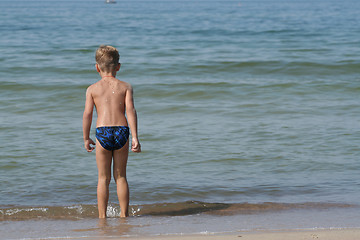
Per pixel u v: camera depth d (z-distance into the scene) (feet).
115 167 19.94
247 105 45.62
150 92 52.24
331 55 84.07
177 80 60.54
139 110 43.62
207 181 25.35
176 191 23.81
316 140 33.06
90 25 184.85
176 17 266.16
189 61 76.95
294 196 23.07
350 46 100.32
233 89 53.83
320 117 40.27
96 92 19.79
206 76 64.90
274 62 74.95
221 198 22.95
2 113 41.75
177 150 30.86
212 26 175.42
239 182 25.23
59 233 16.74
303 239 14.87
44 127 36.68
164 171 26.91
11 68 69.00
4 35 130.11
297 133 34.94
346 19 223.71
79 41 115.03
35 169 27.02
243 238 15.01
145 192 23.62
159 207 21.48
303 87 54.80
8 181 25.04
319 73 67.67
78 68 69.92
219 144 32.22
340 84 56.65
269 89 53.88
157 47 100.53
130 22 209.67
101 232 16.69
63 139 33.30
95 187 24.39
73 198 22.81
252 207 21.22
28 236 16.31
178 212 20.83
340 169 27.20
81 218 19.84
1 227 18.10
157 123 38.42
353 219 18.78
